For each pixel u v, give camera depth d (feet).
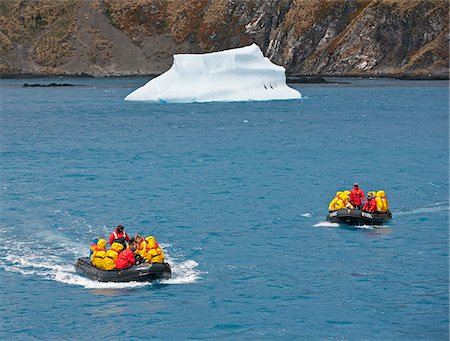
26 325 164.96
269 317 168.66
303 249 219.61
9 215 263.90
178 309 173.06
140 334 160.45
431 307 173.58
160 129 566.77
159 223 252.21
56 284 188.96
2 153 438.81
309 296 181.06
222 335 159.94
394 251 216.74
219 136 515.50
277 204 281.54
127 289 185.16
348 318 167.84
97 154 429.79
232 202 285.43
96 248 193.16
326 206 277.44
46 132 558.56
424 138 497.87
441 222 250.16
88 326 164.45
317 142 477.77
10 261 207.62
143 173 356.79
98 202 286.66
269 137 506.89
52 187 320.50
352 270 200.03
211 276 195.42
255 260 209.36
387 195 298.15
